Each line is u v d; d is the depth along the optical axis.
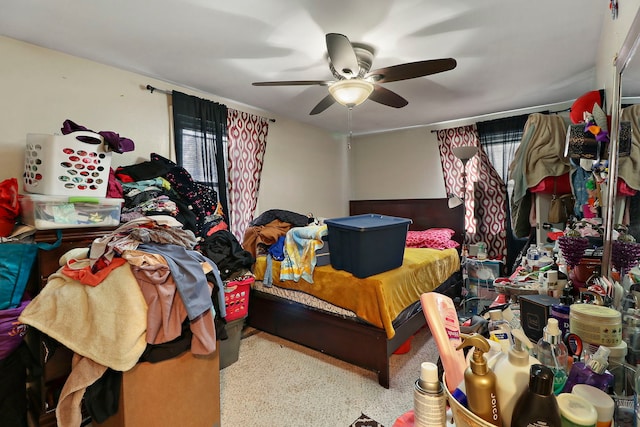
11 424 1.42
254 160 3.29
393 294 2.07
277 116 3.64
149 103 2.51
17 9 1.59
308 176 4.09
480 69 2.35
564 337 0.87
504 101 3.11
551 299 1.06
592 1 1.55
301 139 3.99
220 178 2.88
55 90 2.05
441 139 3.92
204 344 1.40
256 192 3.33
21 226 1.67
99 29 1.79
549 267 1.70
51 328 1.28
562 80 2.56
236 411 1.74
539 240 2.44
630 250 0.97
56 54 2.05
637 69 1.00
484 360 0.57
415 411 0.65
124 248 1.33
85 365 1.25
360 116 3.67
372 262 2.08
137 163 2.44
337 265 2.24
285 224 2.95
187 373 1.43
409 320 2.26
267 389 1.94
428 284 2.59
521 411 0.51
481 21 1.72
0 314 1.44
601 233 1.50
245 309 2.34
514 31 1.82
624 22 1.25
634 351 0.81
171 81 2.58
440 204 3.93
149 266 1.30
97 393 1.26
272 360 2.30
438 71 1.77
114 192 1.95
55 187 1.63
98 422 1.26
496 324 1.18
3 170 1.86
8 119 1.88
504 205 3.46
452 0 1.54
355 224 2.11
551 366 0.72
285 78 2.51
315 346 2.36
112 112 2.31
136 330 1.25
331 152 4.48
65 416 1.26
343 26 1.76
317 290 2.28
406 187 4.33
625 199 1.08
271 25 1.75
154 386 1.33
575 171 2.07
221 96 2.96
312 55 2.12
